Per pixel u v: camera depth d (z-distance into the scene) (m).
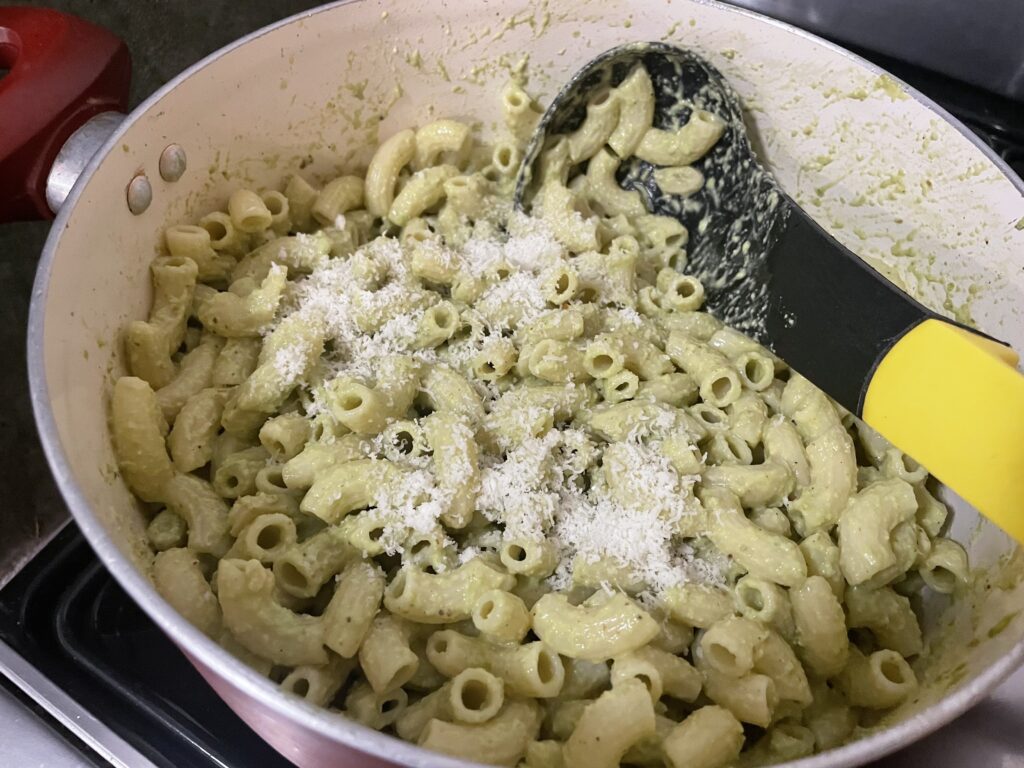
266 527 0.20
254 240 0.26
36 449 0.25
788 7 0.29
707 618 0.20
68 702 0.20
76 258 0.19
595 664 0.19
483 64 0.27
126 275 0.21
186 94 0.22
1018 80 0.28
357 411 0.21
